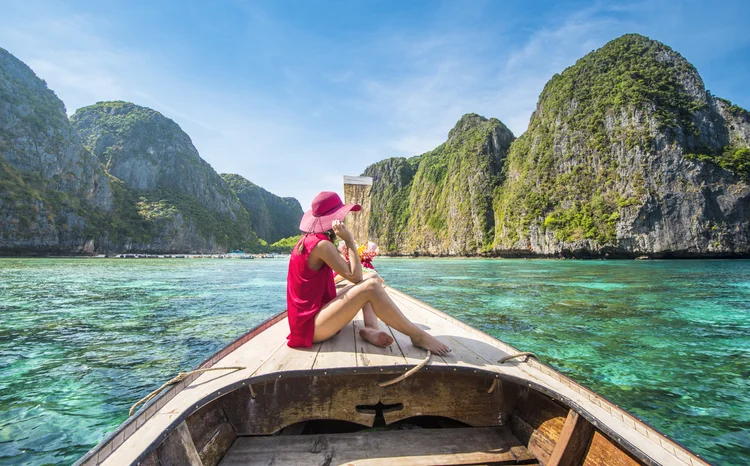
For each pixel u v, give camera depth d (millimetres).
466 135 121188
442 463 1880
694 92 61031
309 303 2404
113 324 7316
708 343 5785
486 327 6957
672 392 3863
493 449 2016
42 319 7801
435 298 11695
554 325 7184
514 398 2281
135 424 1434
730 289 14070
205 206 153375
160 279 19469
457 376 2271
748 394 3793
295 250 2432
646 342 5836
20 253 67688
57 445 2803
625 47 72750
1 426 3082
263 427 2139
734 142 56844
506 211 74875
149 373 4371
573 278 20328
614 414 1618
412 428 2395
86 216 84125
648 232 51500
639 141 56000
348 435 2146
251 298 11766
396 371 2051
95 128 142750
